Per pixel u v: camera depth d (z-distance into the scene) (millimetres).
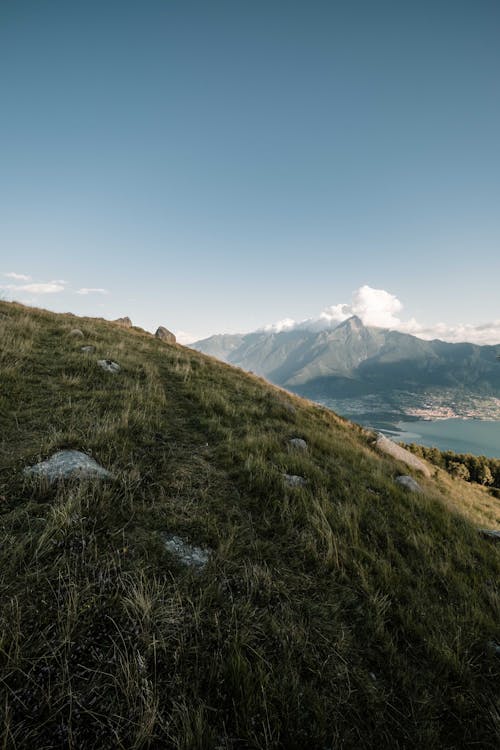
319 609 3717
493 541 7707
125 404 8438
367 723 2693
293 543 4789
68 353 12383
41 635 2506
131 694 2307
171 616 2971
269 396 15344
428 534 6543
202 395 11438
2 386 7949
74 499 4012
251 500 5625
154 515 4418
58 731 2076
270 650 3029
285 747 2365
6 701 2129
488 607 4699
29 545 3387
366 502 7020
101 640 2625
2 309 18359
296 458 7961
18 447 5402
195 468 6172
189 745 2150
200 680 2604
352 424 19359
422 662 3482
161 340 26625
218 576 3670
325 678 2910
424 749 2639
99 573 3201
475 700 3146
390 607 4078
